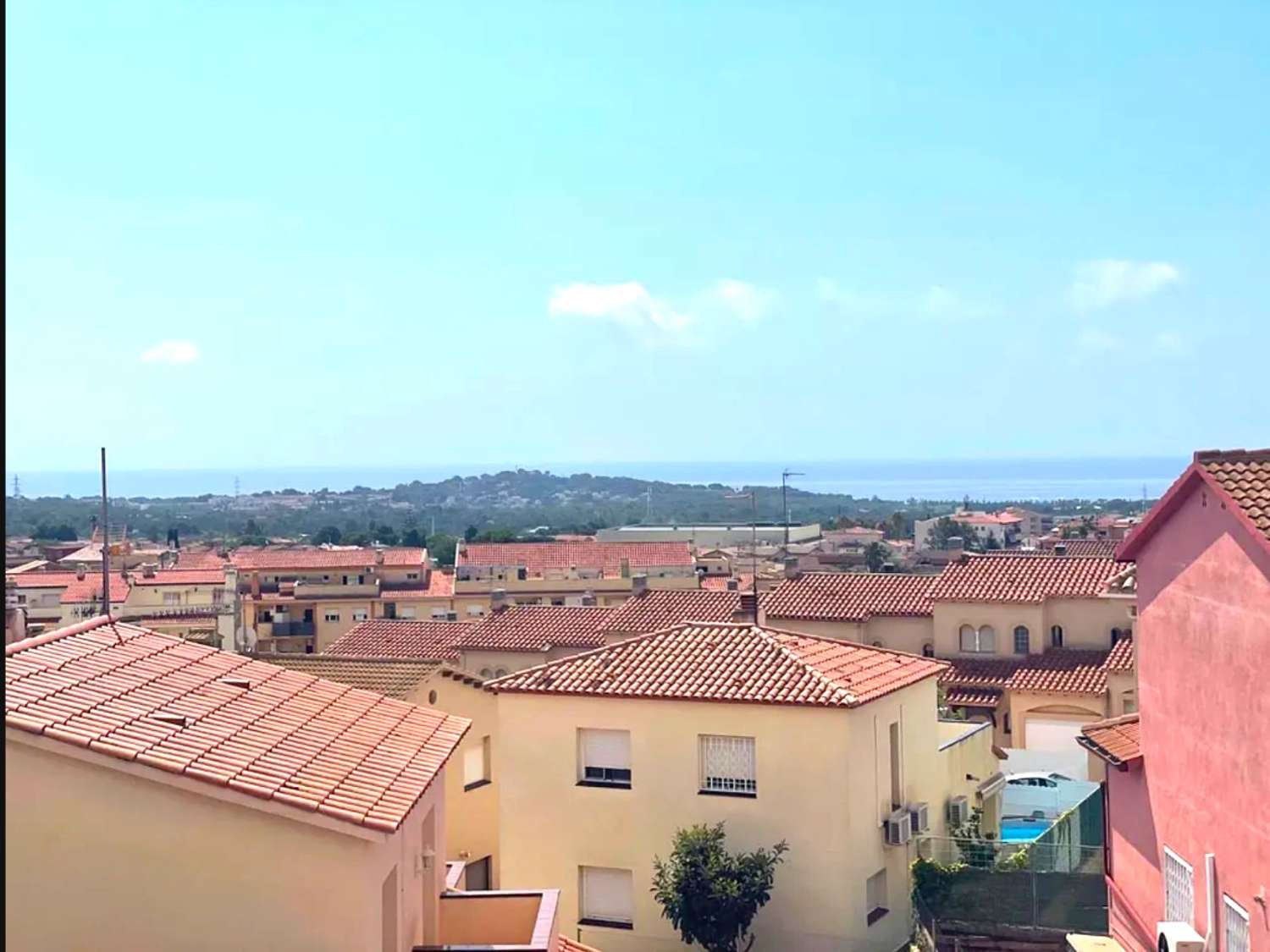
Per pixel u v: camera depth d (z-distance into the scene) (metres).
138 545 160.50
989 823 40.81
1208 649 19.48
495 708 38.78
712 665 32.34
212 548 138.38
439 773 19.02
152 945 14.90
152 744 15.45
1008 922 30.53
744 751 30.69
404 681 35.78
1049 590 57.09
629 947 31.14
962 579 59.53
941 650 58.03
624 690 31.56
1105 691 52.78
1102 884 29.95
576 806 31.95
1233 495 18.52
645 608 65.38
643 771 31.34
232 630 67.75
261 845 15.02
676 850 29.86
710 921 29.12
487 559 109.81
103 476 23.14
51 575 97.12
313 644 102.88
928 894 31.23
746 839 30.30
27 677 16.73
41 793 14.91
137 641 20.27
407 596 104.44
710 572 116.50
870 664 33.50
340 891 14.97
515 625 66.38
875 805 30.94
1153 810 22.03
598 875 31.83
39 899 14.83
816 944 29.56
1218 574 19.12
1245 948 18.14
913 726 33.84
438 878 20.47
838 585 63.78
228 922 14.94
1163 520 21.38
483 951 17.42
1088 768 48.59
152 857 14.95
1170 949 19.52
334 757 17.34
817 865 29.70
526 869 32.22
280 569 106.31
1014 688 54.28
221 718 17.61
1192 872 20.14
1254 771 17.91
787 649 32.53
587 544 113.44
